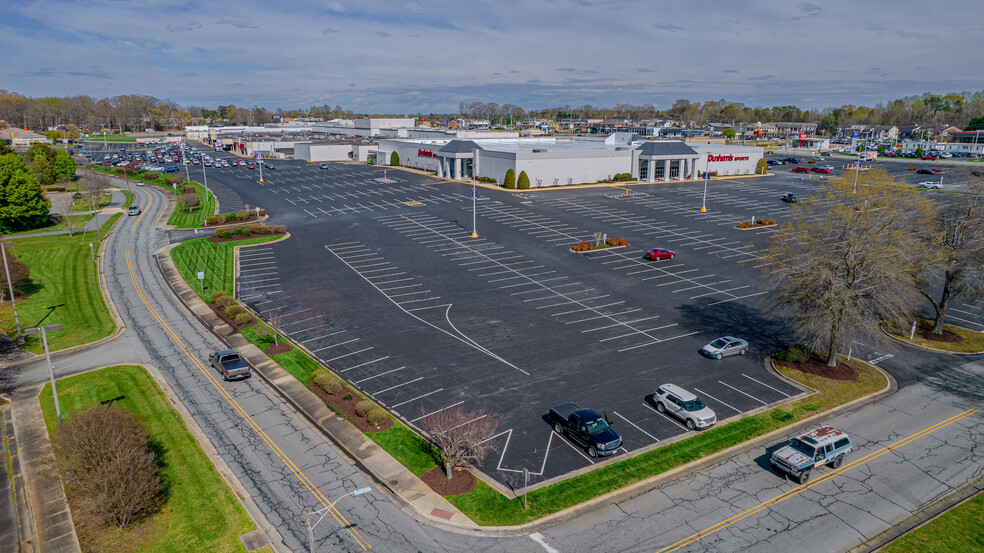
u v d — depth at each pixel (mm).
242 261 59469
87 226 76625
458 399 32094
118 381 35250
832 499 24578
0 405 32969
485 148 118875
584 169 109250
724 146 123188
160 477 25844
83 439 24500
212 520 23125
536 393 32750
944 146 187875
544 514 23453
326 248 64000
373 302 47312
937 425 30375
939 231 40031
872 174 35156
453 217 79562
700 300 47875
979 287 39188
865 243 34219
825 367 36031
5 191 71562
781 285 37812
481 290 50062
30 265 59000
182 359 38281
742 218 79500
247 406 32031
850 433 29547
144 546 21797
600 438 27078
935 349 39656
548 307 46094
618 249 63438
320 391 33219
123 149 198250
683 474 26094
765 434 29219
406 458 27125
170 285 53281
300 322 43406
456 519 23188
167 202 95938
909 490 25234
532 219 78250
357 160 159375
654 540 22000
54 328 29297
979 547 21734
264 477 25859
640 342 39594
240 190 105188
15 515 23875
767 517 23391
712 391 33250
